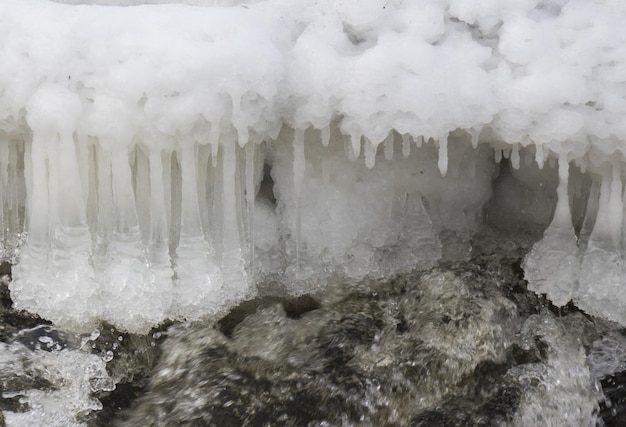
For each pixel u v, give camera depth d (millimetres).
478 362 3221
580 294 3303
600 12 3092
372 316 3381
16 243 3307
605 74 2980
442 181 3566
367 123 2967
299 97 2992
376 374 3180
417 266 3553
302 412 3096
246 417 3068
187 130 2871
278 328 3320
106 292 3043
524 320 3387
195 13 2945
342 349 3256
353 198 3465
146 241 3113
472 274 3520
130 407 3143
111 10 2953
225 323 3322
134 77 2801
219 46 2846
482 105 2971
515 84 2939
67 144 2877
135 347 3232
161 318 3082
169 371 3199
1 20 2891
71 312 3035
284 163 3393
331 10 3105
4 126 2959
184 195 3047
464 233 3711
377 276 3514
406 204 3551
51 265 3021
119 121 2834
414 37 3008
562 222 3312
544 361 3273
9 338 3166
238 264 3191
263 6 3211
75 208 2977
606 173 3186
